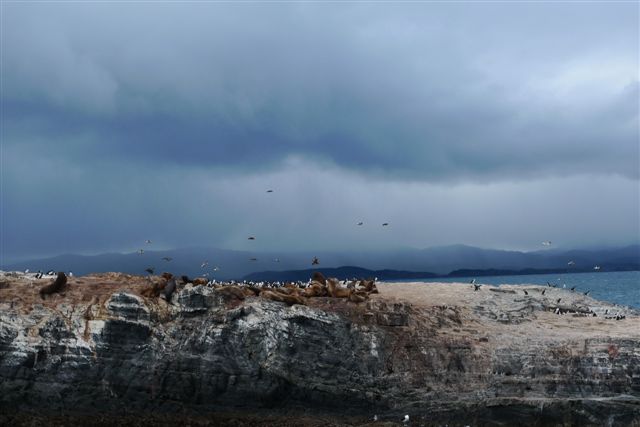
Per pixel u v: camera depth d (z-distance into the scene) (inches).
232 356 1742.1
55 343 1721.2
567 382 1689.2
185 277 2009.1
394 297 2108.8
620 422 1537.9
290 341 1766.7
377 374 1755.7
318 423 1590.8
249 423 1594.5
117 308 1788.9
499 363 1770.4
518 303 2177.7
